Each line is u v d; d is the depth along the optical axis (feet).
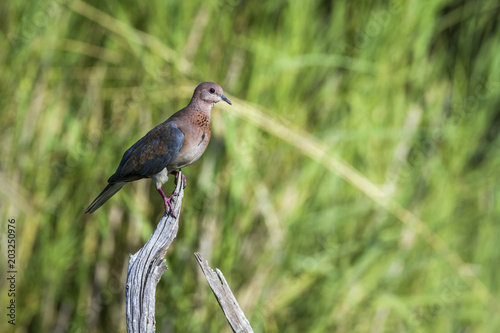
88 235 36.68
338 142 37.78
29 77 36.86
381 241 38.06
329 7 40.65
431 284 39.81
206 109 28.14
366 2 39.75
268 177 36.65
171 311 35.32
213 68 36.88
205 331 34.91
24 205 35.88
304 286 36.81
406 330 39.58
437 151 41.83
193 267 35.55
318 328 36.68
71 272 37.35
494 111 45.78
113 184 27.53
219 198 35.45
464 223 43.19
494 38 44.62
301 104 37.86
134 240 36.50
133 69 37.45
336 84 38.68
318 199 37.22
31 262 36.29
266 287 35.96
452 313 40.81
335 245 37.55
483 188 43.83
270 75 36.88
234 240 35.17
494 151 44.70
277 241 35.58
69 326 36.37
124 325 36.14
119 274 36.58
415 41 40.81
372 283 37.88
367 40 38.93
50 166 36.68
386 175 38.88
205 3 37.19
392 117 39.42
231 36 37.40
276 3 37.86
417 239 39.22
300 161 37.04
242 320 19.38
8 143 36.32
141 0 37.81
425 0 40.47
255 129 36.45
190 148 27.50
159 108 36.55
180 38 36.60
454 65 45.24
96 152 36.14
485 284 41.60
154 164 26.68
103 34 38.19
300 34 37.88
